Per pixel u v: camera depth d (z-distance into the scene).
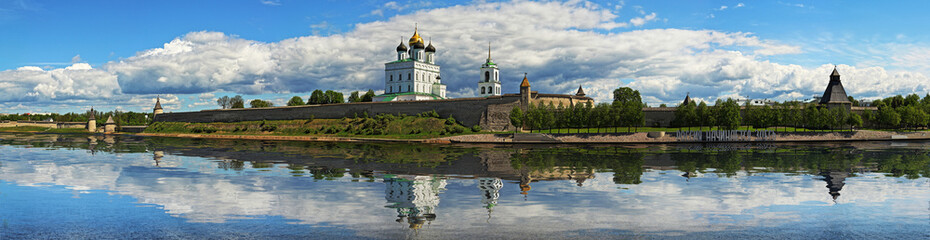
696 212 30.84
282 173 48.81
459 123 116.19
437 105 119.75
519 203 33.38
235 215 30.28
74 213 31.03
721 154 67.38
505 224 27.98
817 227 27.59
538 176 45.88
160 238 25.78
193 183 42.41
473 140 99.00
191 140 116.19
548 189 38.69
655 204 33.06
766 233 26.44
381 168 52.59
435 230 26.80
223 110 152.88
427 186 40.41
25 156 69.44
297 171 50.38
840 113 102.62
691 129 105.44
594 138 95.06
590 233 26.33
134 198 35.59
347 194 36.88
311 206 32.56
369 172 49.31
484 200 34.44
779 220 28.98
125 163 59.16
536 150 76.69
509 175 46.62
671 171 48.97
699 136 95.56
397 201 34.12
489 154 69.44
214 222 28.73
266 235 26.06
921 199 34.78
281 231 26.77
